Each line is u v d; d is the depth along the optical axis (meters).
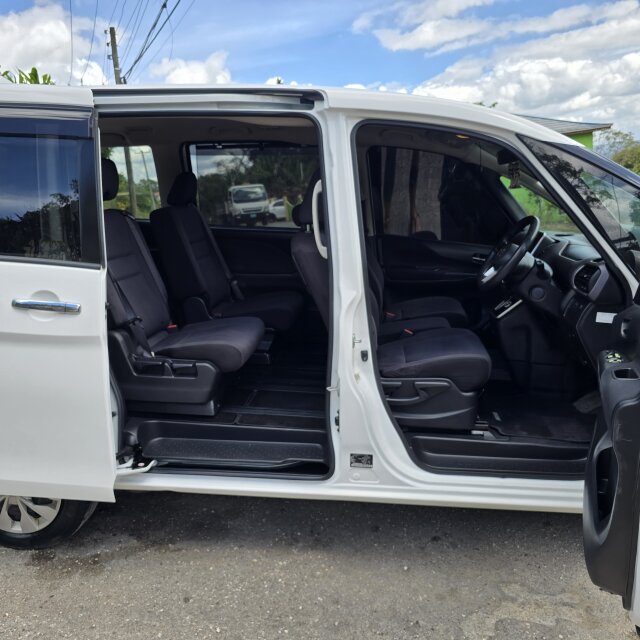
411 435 2.28
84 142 1.99
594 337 2.21
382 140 3.31
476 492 2.11
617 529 1.56
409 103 2.03
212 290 3.62
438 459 2.23
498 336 2.77
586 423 2.46
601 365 1.81
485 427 2.38
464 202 3.73
